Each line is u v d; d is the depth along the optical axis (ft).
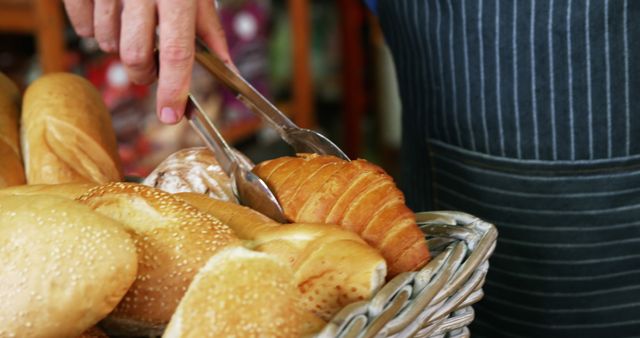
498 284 2.78
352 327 1.75
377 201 2.03
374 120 7.66
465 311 1.99
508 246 2.73
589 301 2.73
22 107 2.57
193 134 4.85
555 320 2.76
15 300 1.80
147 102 4.63
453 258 1.94
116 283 1.83
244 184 2.13
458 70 2.67
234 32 5.23
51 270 1.81
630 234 2.65
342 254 1.90
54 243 1.83
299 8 6.13
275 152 6.31
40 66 4.62
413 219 2.04
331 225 1.98
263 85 5.68
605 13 2.47
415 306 1.84
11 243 1.84
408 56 2.84
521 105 2.60
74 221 1.86
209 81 5.11
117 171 2.48
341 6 7.00
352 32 7.06
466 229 2.03
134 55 2.29
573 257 2.68
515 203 2.68
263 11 5.59
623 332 2.77
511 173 2.66
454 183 2.80
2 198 1.96
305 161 2.13
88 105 2.53
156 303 1.89
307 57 6.31
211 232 1.92
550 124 2.59
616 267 2.68
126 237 1.86
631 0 2.46
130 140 4.53
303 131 2.21
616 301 2.73
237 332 1.75
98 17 2.39
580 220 2.64
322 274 1.90
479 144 2.69
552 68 2.54
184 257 1.89
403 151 3.10
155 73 2.37
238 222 2.03
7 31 4.67
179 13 2.21
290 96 6.37
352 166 2.07
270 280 1.80
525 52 2.55
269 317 1.77
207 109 5.11
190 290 1.79
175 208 1.96
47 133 2.41
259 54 5.57
